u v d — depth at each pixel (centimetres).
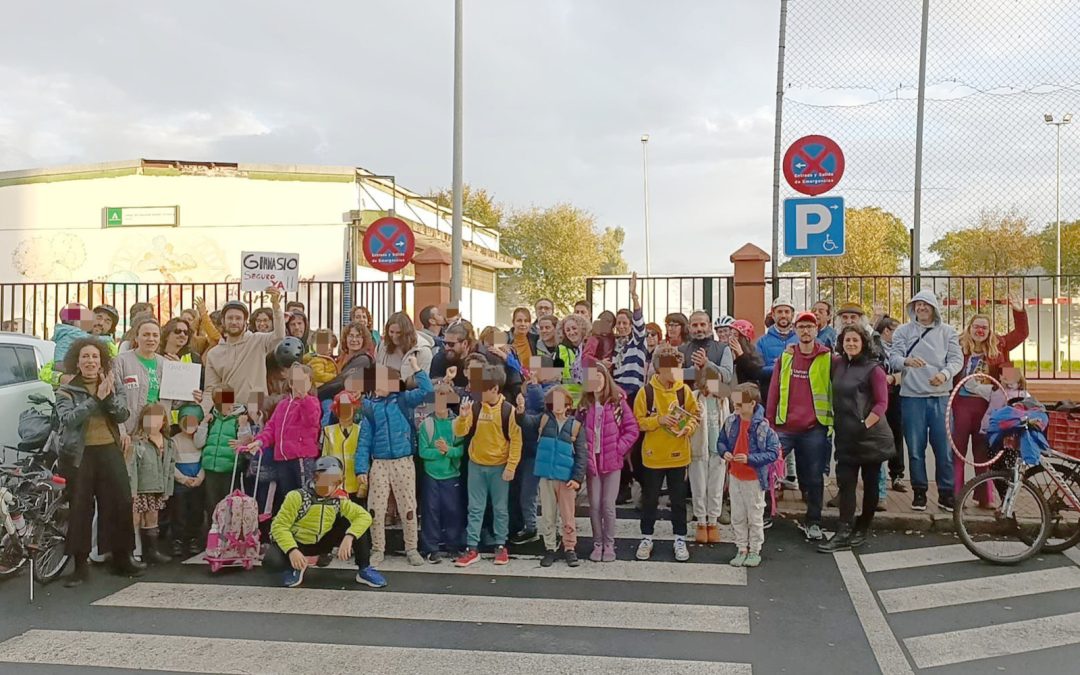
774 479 664
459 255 1218
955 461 763
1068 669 459
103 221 2130
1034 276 981
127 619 539
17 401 781
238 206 2081
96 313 801
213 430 689
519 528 730
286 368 737
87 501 610
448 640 502
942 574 629
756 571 639
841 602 569
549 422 661
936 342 762
